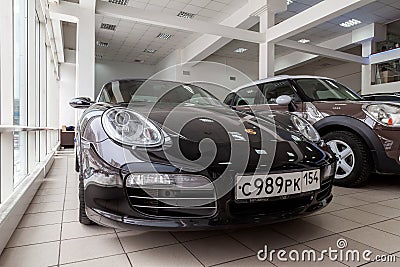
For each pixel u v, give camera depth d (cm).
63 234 138
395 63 873
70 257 115
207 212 111
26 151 266
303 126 165
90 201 118
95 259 114
